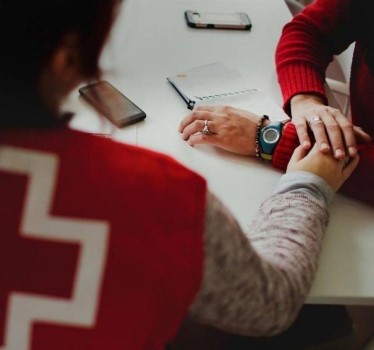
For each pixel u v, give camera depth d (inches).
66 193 18.0
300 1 67.5
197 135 37.3
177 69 44.1
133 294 18.9
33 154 17.7
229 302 21.9
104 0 17.2
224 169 35.8
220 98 41.1
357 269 30.1
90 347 19.2
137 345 19.7
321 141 34.3
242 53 46.6
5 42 16.0
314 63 42.8
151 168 19.2
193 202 19.3
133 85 42.0
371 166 34.2
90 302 18.6
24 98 17.0
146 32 48.1
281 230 27.8
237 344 37.0
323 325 36.6
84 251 18.2
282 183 31.6
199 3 52.7
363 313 57.5
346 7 44.2
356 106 44.9
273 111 40.3
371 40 41.3
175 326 20.6
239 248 21.2
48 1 15.8
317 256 27.9
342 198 34.4
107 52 22.5
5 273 18.1
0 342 18.9
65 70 17.8
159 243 18.8
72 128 18.7
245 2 53.6
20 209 17.8
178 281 19.3
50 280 18.3
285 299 24.2
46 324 18.7
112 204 18.4
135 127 38.5
